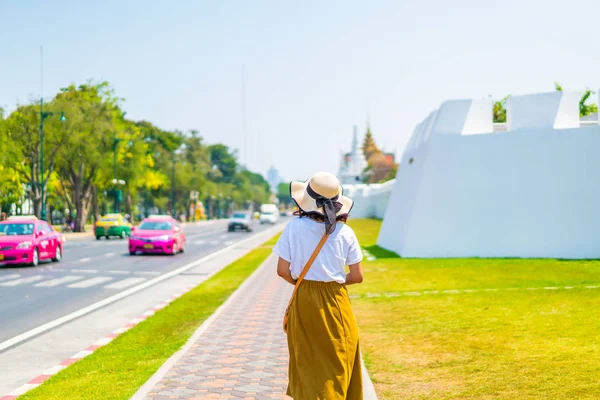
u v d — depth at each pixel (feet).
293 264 13.57
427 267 56.75
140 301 43.88
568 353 22.26
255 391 19.93
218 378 21.63
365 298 40.78
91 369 24.20
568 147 60.95
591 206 59.41
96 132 159.53
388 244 85.87
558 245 60.39
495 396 18.04
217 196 453.58
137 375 22.61
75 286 51.78
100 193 230.68
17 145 146.20
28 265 69.15
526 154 62.80
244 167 620.08
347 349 13.29
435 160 67.26
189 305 41.50
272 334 30.04
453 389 19.16
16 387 22.27
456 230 65.41
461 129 66.85
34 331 32.86
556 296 35.55
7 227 69.82
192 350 26.37
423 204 67.62
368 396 18.76
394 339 27.35
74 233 164.76
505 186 63.52
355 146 412.57
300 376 13.23
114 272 63.16
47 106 151.84
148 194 323.57
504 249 62.85
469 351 23.95
